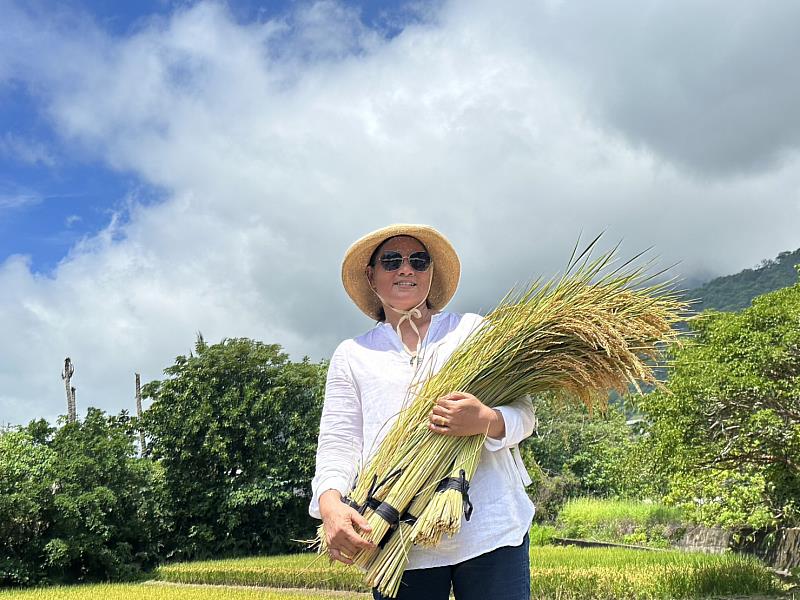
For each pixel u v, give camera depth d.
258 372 27.02
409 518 2.05
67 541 19.20
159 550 24.22
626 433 31.41
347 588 14.23
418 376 2.26
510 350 2.23
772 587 11.83
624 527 24.34
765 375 11.09
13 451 19.56
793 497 11.44
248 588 15.23
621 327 2.19
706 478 11.55
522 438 2.20
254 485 25.12
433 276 2.59
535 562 15.04
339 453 2.31
